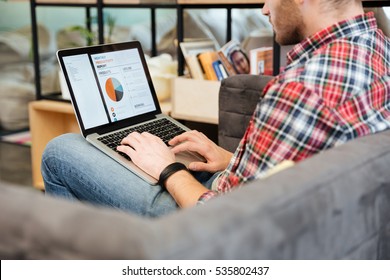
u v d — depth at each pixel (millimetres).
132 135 1430
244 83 1760
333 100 1076
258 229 691
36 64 2840
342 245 869
